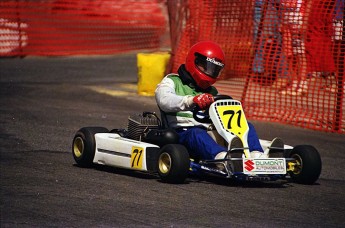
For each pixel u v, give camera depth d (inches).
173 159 911.7
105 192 880.3
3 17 2591.0
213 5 1764.3
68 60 2524.6
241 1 1708.9
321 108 1599.4
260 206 832.9
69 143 1257.4
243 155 895.7
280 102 1577.3
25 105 1654.8
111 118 1526.8
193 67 981.2
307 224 762.8
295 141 1353.3
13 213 776.9
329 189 957.2
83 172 1008.9
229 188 922.7
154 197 856.3
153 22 2987.2
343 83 1461.6
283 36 1601.9
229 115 925.8
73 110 1610.5
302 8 1565.0
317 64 1540.4
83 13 2849.4
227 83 1792.6
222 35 1756.9
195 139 925.2
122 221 749.3
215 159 898.7
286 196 892.6
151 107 1692.9
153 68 1845.5
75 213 779.4
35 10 2704.2
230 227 737.0
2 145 1219.9
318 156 963.3
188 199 852.0
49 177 970.7
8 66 2337.6
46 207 804.6
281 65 1652.3
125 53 2728.8
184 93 989.8
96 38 2834.6
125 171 1023.6
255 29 1683.1
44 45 2682.1
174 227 731.4
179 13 1850.4
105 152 1007.6
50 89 1903.3
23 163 1072.2
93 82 2069.4
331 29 1503.4
